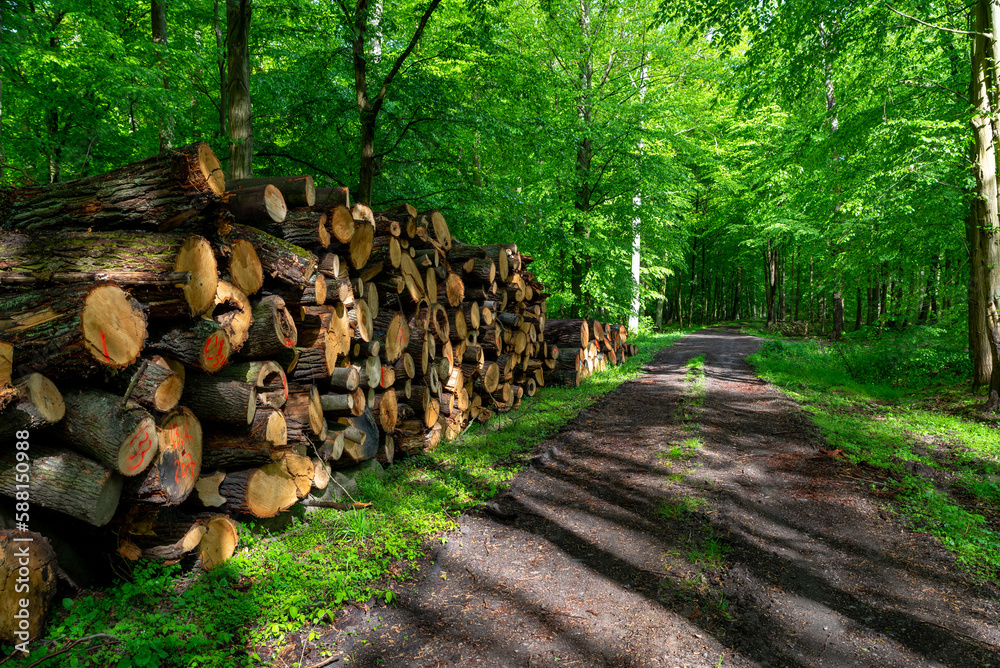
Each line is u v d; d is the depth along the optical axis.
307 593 3.36
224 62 10.59
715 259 40.88
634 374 13.76
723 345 22.64
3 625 2.61
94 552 3.31
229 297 3.58
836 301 24.39
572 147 16.97
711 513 4.92
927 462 6.40
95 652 2.75
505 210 12.86
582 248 19.08
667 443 7.30
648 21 19.28
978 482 5.64
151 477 3.07
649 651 3.00
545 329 12.32
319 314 4.45
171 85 11.61
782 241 25.23
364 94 9.47
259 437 3.75
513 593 3.59
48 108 10.77
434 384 6.62
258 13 10.00
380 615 3.29
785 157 17.12
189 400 3.62
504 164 13.48
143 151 12.09
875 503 5.21
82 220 3.45
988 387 9.91
